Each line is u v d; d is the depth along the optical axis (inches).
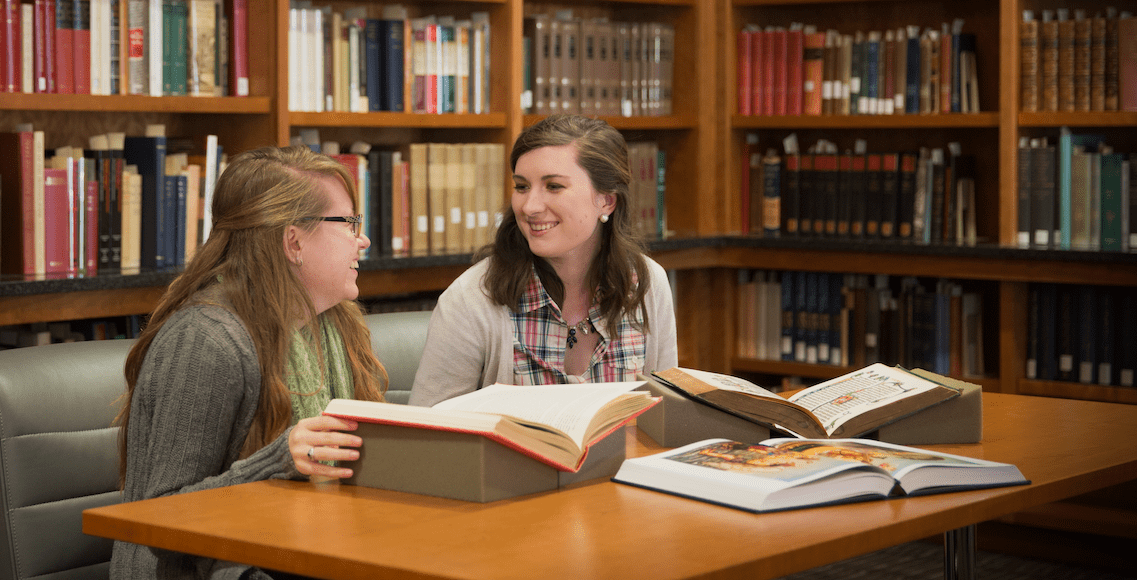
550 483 54.9
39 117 127.3
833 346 169.8
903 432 65.6
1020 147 151.9
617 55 166.6
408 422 54.0
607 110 165.2
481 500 52.0
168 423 60.4
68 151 120.6
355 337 74.5
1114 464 61.1
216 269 65.1
